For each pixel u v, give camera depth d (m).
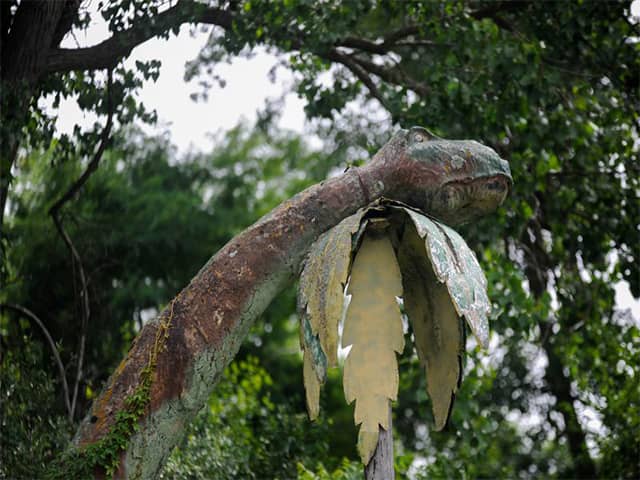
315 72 11.08
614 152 11.12
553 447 15.32
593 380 11.98
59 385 10.59
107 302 12.58
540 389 14.47
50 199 12.60
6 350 9.84
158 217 14.83
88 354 11.60
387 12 10.56
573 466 13.84
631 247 11.33
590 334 11.52
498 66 10.29
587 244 11.48
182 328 7.00
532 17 10.89
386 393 6.30
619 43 10.94
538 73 10.45
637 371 11.42
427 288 7.02
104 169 13.52
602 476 11.74
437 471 10.80
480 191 7.17
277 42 10.44
